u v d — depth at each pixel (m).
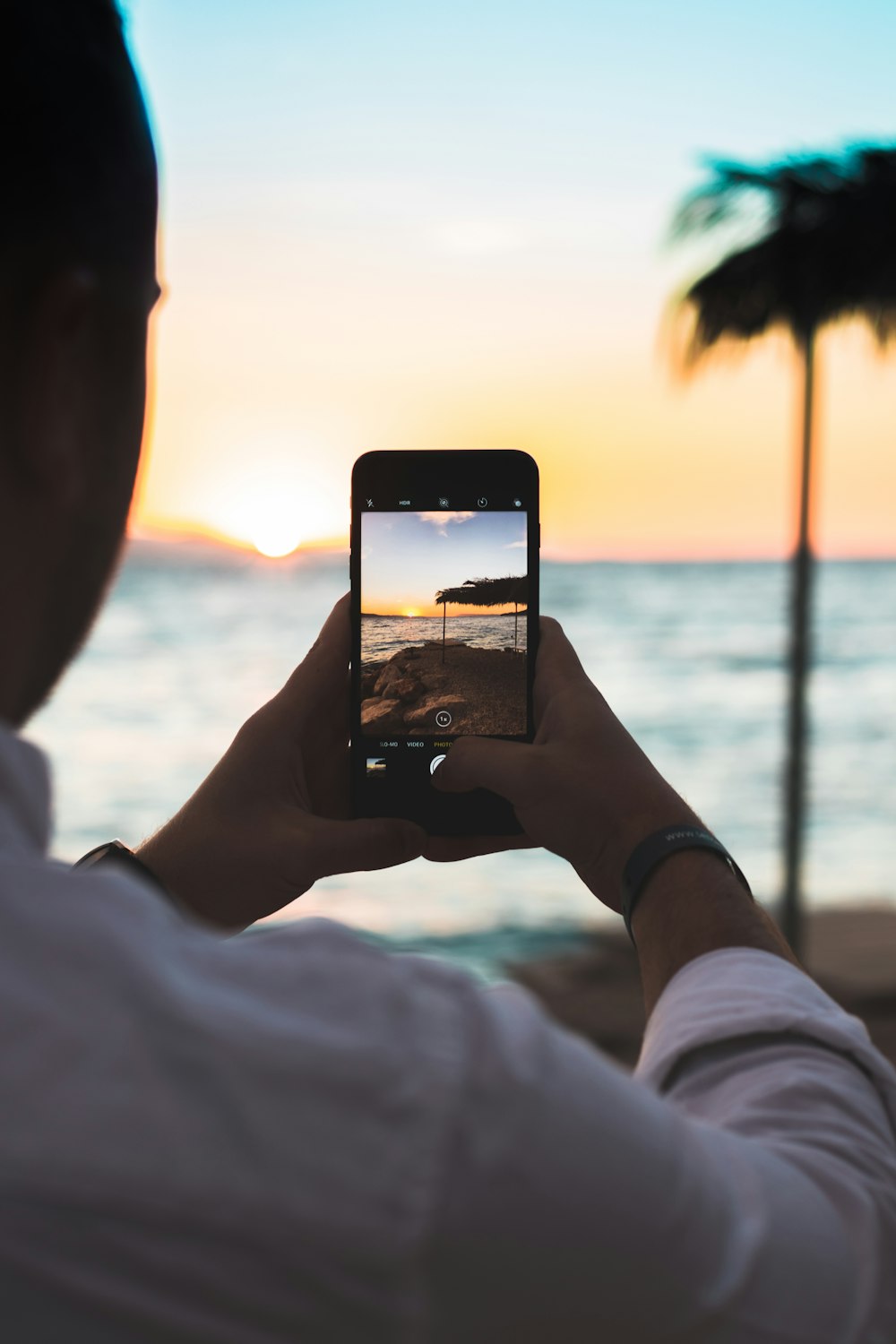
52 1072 0.43
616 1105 0.49
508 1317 0.45
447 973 0.49
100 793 25.00
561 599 64.38
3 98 0.49
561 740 1.03
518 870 16.88
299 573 72.19
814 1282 0.54
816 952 10.09
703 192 9.59
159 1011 0.44
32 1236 0.41
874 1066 0.67
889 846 21.05
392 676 1.33
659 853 0.88
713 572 79.56
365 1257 0.42
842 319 9.77
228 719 32.72
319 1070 0.44
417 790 1.31
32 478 0.52
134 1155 0.42
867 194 9.09
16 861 0.47
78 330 0.52
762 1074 0.66
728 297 9.84
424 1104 0.44
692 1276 0.49
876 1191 0.59
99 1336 0.42
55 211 0.50
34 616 0.54
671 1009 0.72
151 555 81.56
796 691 11.38
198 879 1.13
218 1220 0.42
